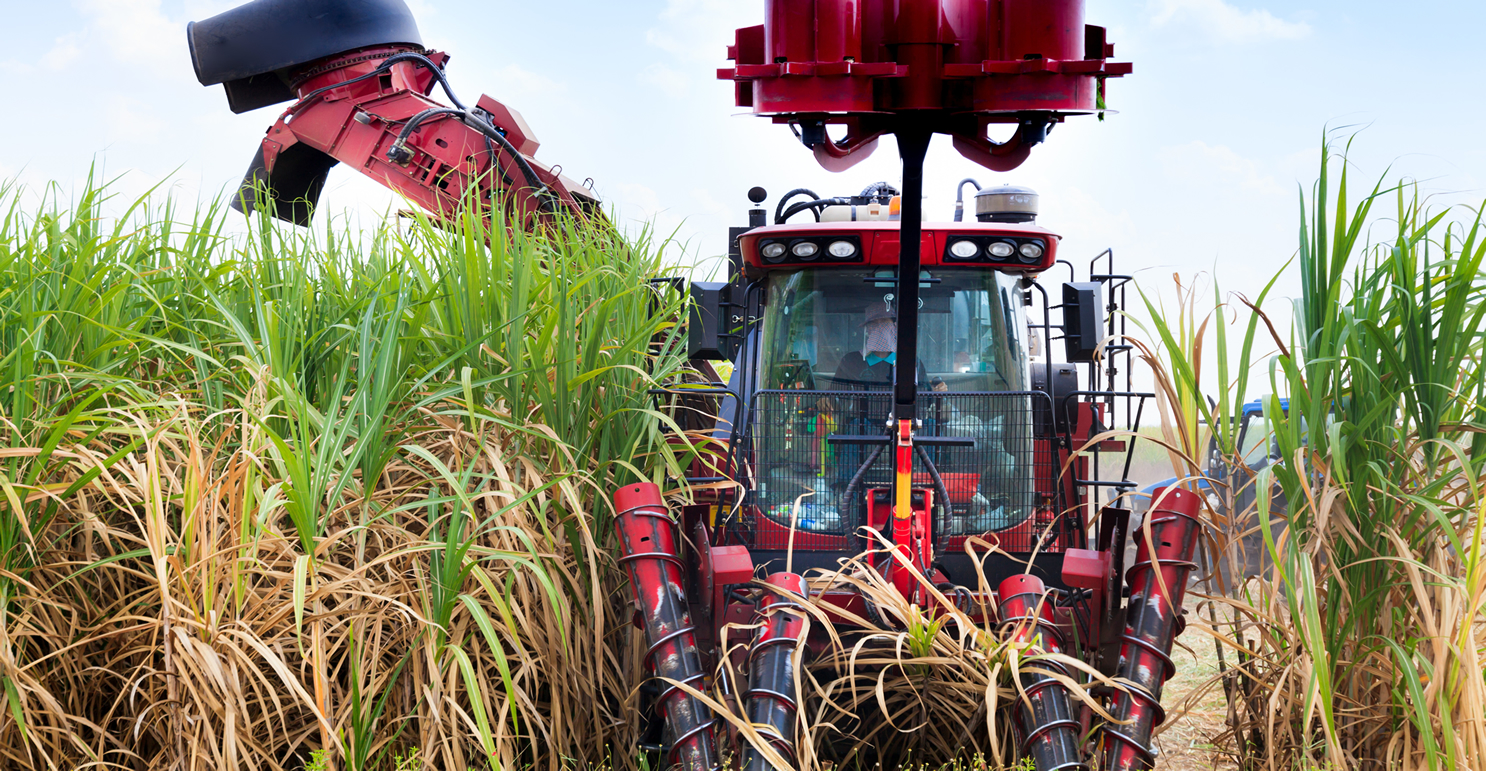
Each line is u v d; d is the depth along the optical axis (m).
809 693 3.42
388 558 2.81
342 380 2.96
